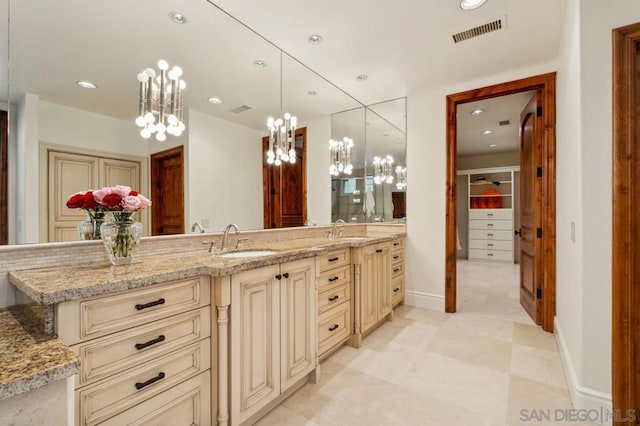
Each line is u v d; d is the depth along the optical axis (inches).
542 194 109.8
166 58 75.4
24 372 25.3
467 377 76.2
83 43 62.1
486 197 276.4
